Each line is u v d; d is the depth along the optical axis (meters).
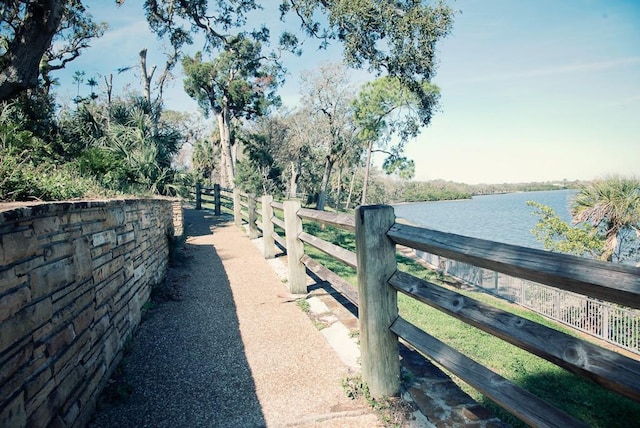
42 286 1.90
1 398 1.49
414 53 12.91
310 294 4.91
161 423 2.38
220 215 14.73
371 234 2.44
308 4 13.92
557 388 4.43
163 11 17.28
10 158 3.25
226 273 6.22
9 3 9.52
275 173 44.84
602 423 3.85
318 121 35.12
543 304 10.45
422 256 17.05
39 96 10.56
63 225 2.23
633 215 10.41
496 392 1.68
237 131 41.94
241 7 16.86
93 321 2.60
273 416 2.43
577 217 11.27
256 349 3.43
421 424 2.24
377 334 2.48
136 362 3.21
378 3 12.54
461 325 6.01
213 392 2.74
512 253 1.53
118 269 3.30
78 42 16.91
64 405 2.05
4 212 1.58
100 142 10.05
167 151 12.03
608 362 1.20
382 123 33.12
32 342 1.76
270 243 7.19
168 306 4.63
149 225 4.88
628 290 1.09
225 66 27.95
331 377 2.89
